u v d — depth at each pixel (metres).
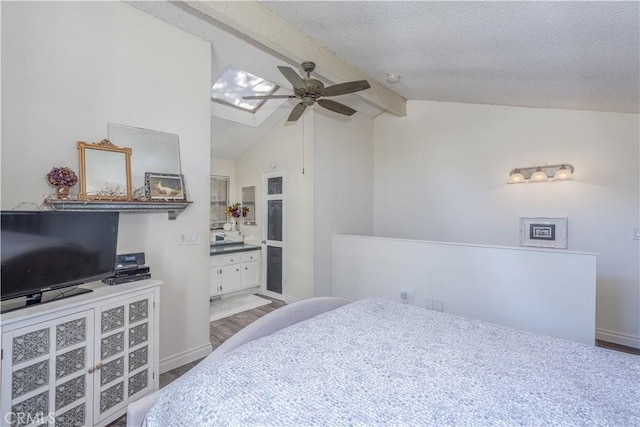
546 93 3.08
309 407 0.99
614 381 1.18
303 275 4.53
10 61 1.95
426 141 4.72
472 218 4.27
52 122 2.11
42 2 2.07
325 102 3.20
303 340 1.49
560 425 0.94
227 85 4.12
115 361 2.01
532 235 3.78
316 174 4.41
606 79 2.42
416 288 3.68
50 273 1.86
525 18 1.82
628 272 3.22
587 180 3.43
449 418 0.96
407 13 2.13
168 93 2.73
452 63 2.86
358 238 4.25
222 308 4.48
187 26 2.80
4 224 1.67
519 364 1.30
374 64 3.38
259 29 2.53
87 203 2.14
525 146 3.84
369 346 1.44
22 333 1.59
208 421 0.96
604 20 1.65
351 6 2.23
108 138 2.37
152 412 1.12
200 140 2.96
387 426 0.92
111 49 2.39
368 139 5.26
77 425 1.82
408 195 4.91
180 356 2.85
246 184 5.48
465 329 1.67
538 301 2.90
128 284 2.22
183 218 2.85
